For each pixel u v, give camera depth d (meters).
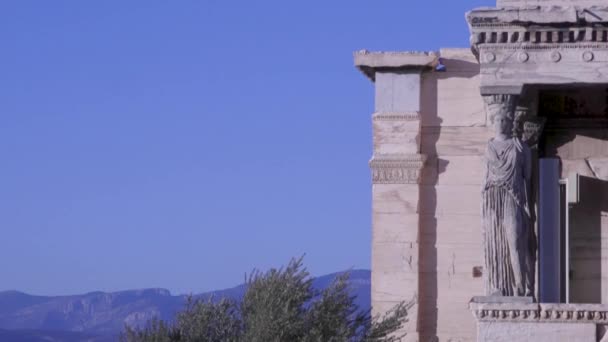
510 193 32.47
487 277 32.47
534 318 32.06
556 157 35.56
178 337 37.00
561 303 32.78
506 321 32.09
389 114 36.06
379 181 36.00
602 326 31.94
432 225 36.00
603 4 32.81
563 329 31.98
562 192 35.56
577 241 35.47
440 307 35.81
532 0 33.12
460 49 36.22
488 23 32.69
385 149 36.03
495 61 32.88
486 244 32.50
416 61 35.97
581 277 35.41
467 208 35.94
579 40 32.69
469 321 35.69
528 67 32.78
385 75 36.31
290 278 36.81
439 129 36.16
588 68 32.66
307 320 35.94
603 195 35.47
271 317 35.53
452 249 35.88
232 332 36.84
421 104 36.22
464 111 36.12
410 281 35.75
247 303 36.97
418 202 35.88
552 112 35.59
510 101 32.88
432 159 36.12
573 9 32.41
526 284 32.41
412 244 35.81
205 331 36.97
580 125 35.56
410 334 35.59
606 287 35.28
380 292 35.84
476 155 36.00
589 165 35.56
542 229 35.31
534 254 32.75
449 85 36.22
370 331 35.22
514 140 32.75
